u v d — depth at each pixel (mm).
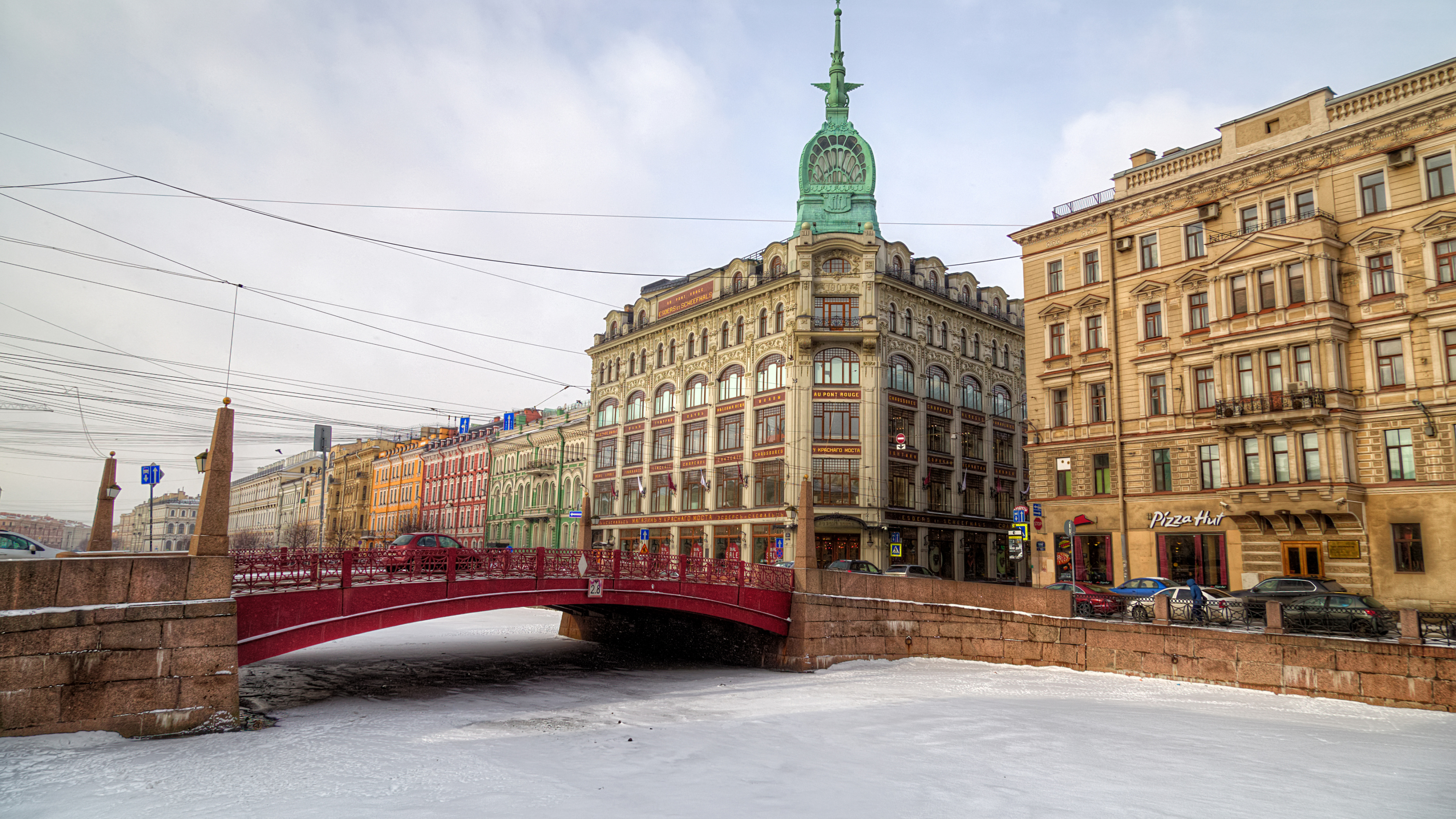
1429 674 19922
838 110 53562
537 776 14539
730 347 52312
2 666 14445
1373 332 29484
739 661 31250
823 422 47188
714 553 50844
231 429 17750
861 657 29953
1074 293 38938
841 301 48344
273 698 22797
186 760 14547
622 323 62375
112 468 23844
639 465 57969
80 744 14812
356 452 102438
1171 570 34250
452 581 23172
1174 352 34844
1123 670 25281
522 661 31766
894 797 13320
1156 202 36250
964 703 21984
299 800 12617
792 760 15906
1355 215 30359
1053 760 15820
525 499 69875
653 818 11961
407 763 15258
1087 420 37844
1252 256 32000
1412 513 28094
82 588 15523
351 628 20875
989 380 55969
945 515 50250
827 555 46281
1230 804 12961
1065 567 37750
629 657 33688
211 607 16734
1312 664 21750
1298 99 32312
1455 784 14117
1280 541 31203
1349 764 15500
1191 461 33938
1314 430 29781
